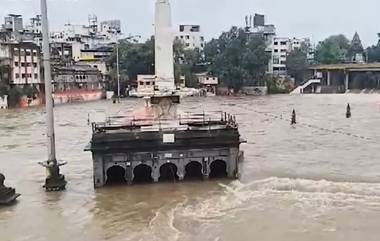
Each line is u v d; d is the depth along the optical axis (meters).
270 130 69.94
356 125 75.19
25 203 32.88
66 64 160.25
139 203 31.75
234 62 183.00
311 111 103.50
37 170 44.00
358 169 41.66
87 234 26.25
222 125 37.91
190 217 28.22
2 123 88.06
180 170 36.38
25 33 175.50
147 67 165.38
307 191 33.59
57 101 141.38
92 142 35.53
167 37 40.12
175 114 39.59
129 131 36.09
